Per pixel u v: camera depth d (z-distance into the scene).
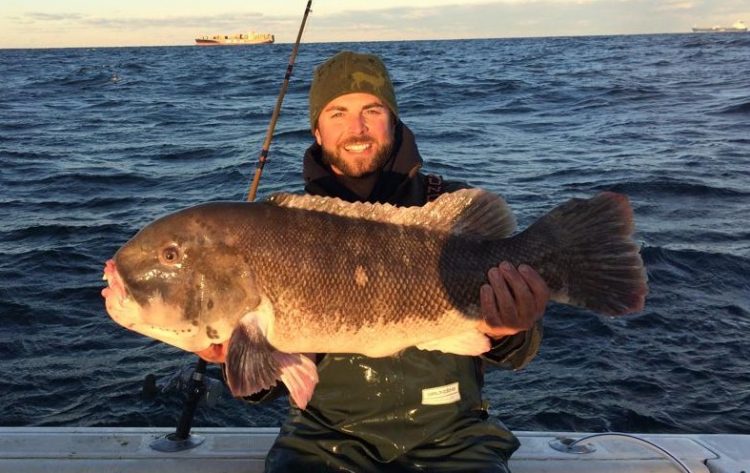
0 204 11.36
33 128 20.64
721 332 6.32
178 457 3.34
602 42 99.31
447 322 2.87
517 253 2.90
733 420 5.10
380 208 2.89
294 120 20.42
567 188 11.51
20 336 6.51
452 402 2.99
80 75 45.69
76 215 10.66
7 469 3.21
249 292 2.75
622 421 5.11
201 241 2.78
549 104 24.06
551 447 3.52
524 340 2.96
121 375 5.83
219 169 13.55
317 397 3.03
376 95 3.24
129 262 2.81
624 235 2.89
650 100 24.25
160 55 87.56
